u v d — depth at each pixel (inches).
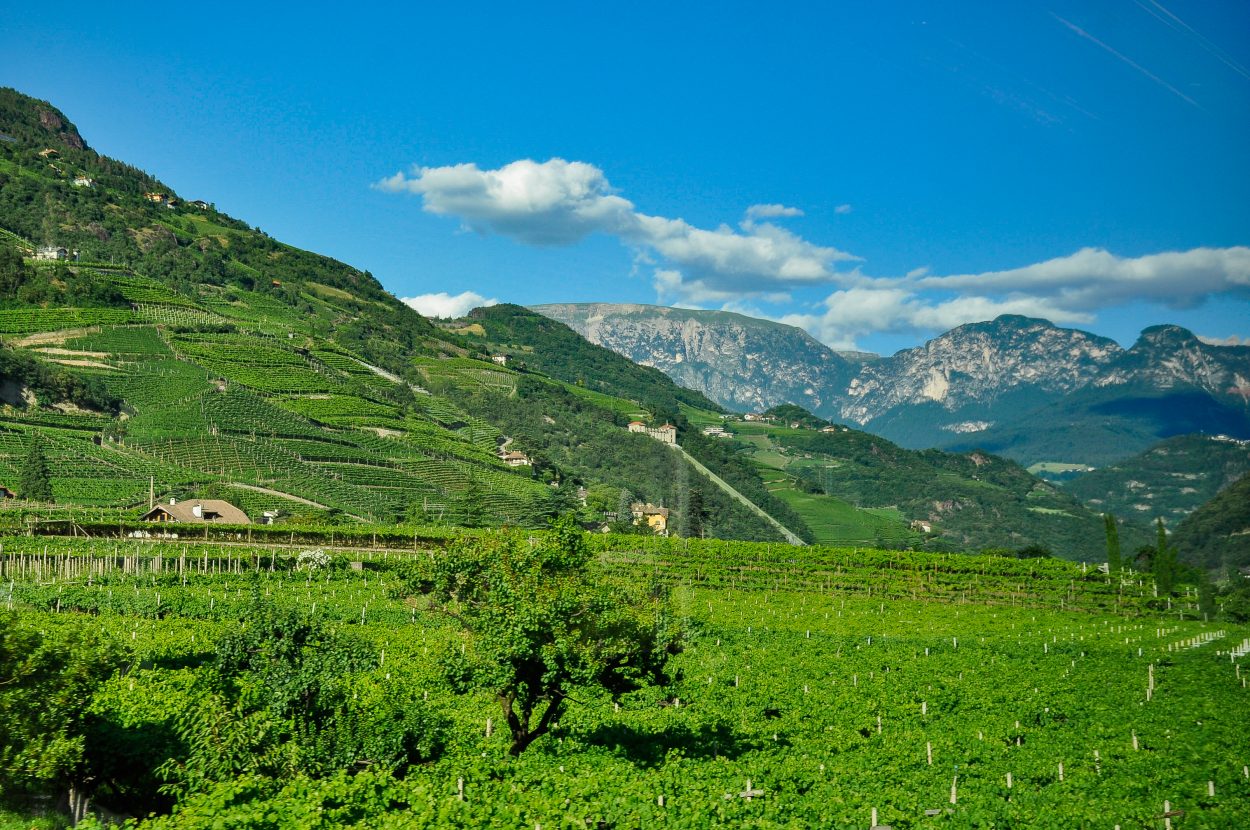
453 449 6259.8
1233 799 1178.6
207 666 1459.2
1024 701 1726.1
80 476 4522.6
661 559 3267.7
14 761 971.3
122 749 1105.4
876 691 1813.5
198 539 3676.2
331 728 1101.7
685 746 1352.1
